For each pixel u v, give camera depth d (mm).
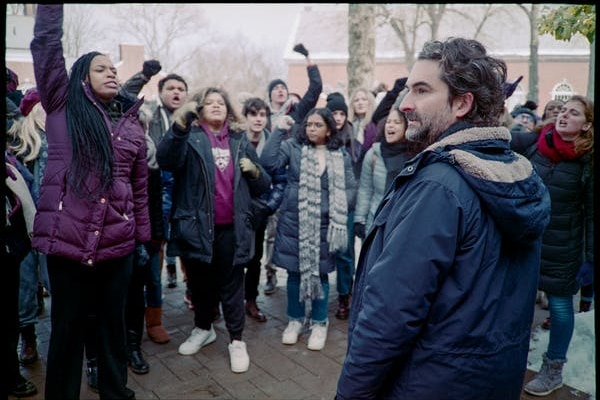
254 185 3205
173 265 4898
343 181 3568
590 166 2732
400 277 1256
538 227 1314
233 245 3164
